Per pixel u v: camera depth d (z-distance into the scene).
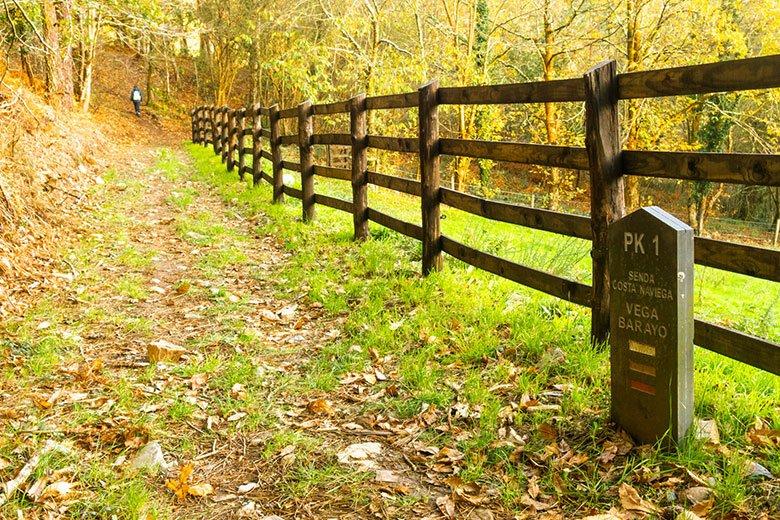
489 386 3.89
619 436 3.19
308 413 3.82
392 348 4.63
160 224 9.29
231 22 31.50
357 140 7.49
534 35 21.94
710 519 2.55
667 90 3.51
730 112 19.98
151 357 4.48
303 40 20.75
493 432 3.38
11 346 4.49
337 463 3.25
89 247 7.51
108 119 26.72
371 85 20.34
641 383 3.07
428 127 5.86
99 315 5.37
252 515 2.85
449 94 5.66
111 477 3.06
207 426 3.62
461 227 11.43
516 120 28.42
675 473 2.85
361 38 23.52
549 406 3.51
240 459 3.33
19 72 16.33
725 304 7.98
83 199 9.99
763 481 2.72
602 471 2.97
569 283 4.36
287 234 8.41
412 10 21.02
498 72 25.64
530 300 5.21
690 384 2.94
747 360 3.21
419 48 21.91
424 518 2.80
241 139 14.45
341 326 5.18
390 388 4.01
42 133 11.41
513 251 7.12
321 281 6.23
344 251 7.37
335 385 4.18
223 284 6.43
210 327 5.24
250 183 13.69
